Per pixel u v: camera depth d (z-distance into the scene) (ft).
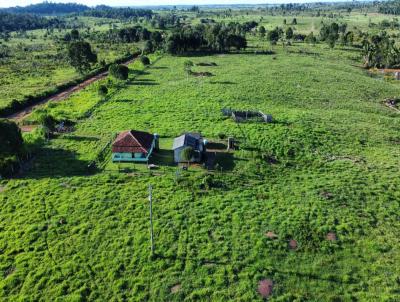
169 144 197.36
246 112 235.40
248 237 124.57
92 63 428.15
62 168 171.83
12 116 254.88
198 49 540.93
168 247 120.26
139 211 137.80
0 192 152.56
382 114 263.49
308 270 111.65
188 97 281.95
